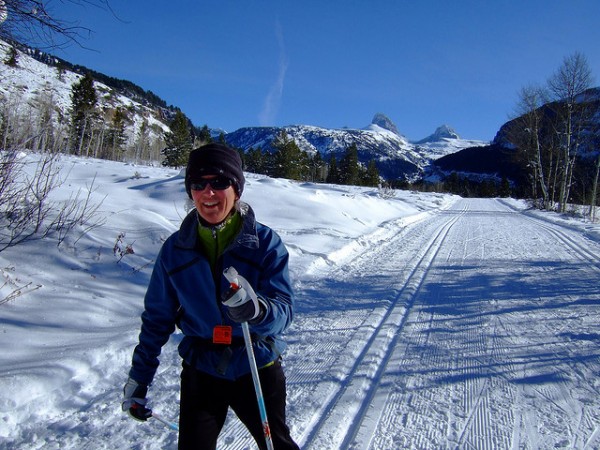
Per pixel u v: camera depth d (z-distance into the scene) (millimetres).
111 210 8047
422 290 7242
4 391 3334
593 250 11500
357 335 5199
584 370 4367
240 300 1715
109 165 20484
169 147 48719
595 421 3490
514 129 36125
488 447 3160
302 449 3076
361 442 3189
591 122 29672
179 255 2025
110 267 6164
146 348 2158
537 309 6266
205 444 1989
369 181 74750
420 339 5164
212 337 2062
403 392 3938
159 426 3289
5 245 5750
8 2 4980
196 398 2068
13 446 2988
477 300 6711
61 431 3193
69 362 3904
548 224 19125
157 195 12320
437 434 3312
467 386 4059
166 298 2111
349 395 3842
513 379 4191
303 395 3811
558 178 34688
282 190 15406
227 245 2000
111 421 3328
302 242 9969
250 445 3129
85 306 5129
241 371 2033
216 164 1922
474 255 10484
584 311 6168
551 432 3346
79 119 39438
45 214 6414
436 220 19828
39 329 4465
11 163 5957
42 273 5516
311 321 5672
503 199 47688
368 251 10594
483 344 5023
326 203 15547
